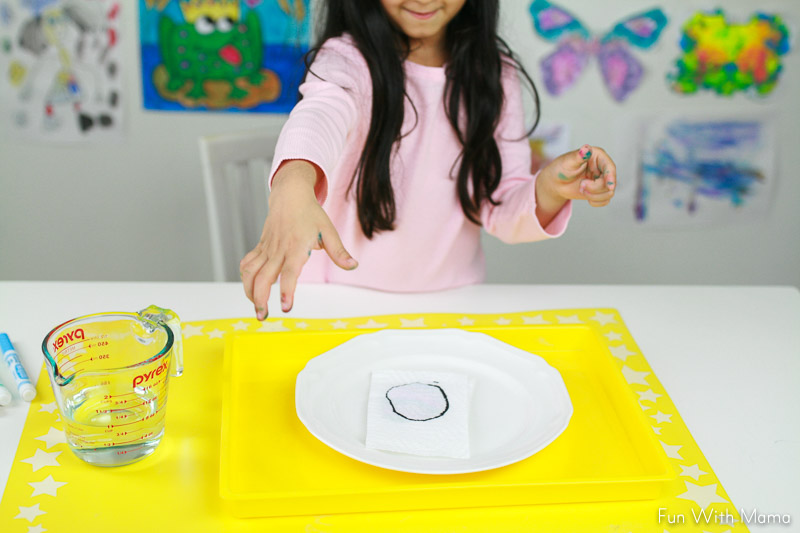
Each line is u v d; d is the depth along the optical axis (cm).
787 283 219
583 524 67
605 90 197
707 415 83
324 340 92
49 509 67
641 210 209
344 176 119
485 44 118
